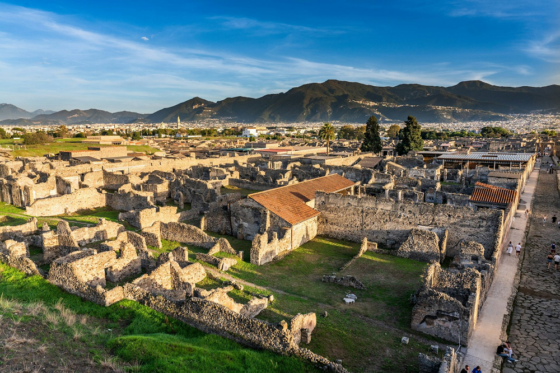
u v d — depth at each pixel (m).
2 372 17.53
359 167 89.31
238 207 50.84
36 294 27.25
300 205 52.03
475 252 38.50
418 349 25.78
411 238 43.19
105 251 32.09
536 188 86.56
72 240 36.09
